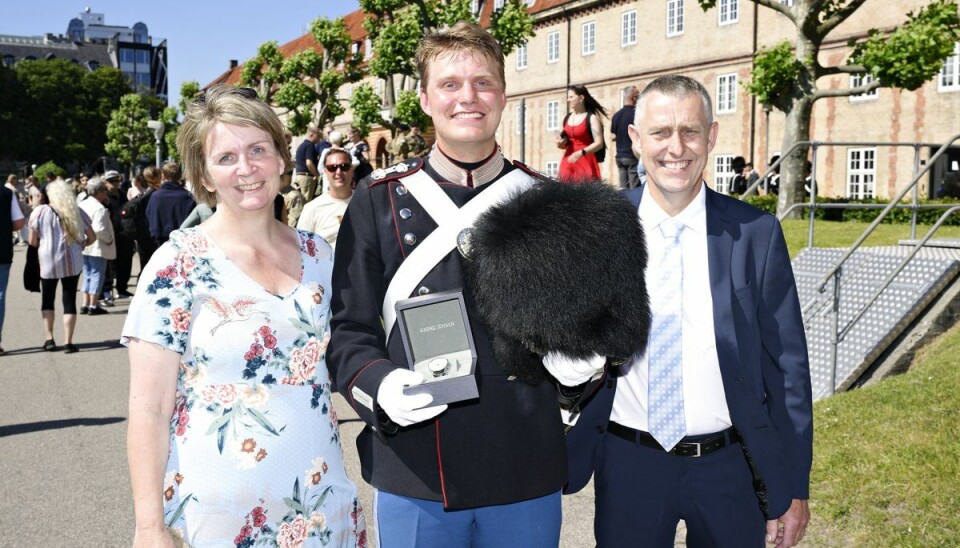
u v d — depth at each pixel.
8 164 86.75
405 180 2.37
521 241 2.05
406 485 2.26
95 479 5.31
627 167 12.26
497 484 2.24
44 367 8.84
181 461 2.19
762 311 2.62
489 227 2.12
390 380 2.01
